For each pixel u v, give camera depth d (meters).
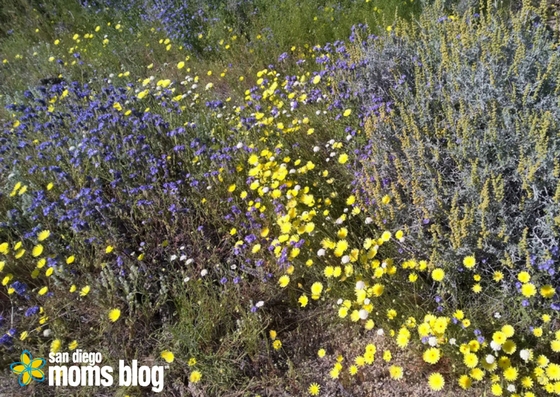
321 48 4.98
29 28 7.65
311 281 2.92
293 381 2.53
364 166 2.98
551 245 2.42
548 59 3.24
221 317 2.78
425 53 3.91
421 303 2.64
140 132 4.09
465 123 2.79
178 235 3.36
